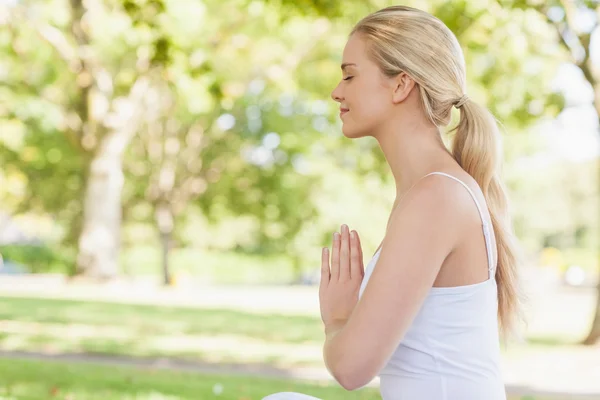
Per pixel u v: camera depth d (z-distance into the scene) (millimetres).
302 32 25609
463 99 2537
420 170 2469
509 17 14375
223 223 42969
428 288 2268
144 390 8516
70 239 40094
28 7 24141
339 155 35969
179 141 36750
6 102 26594
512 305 2602
